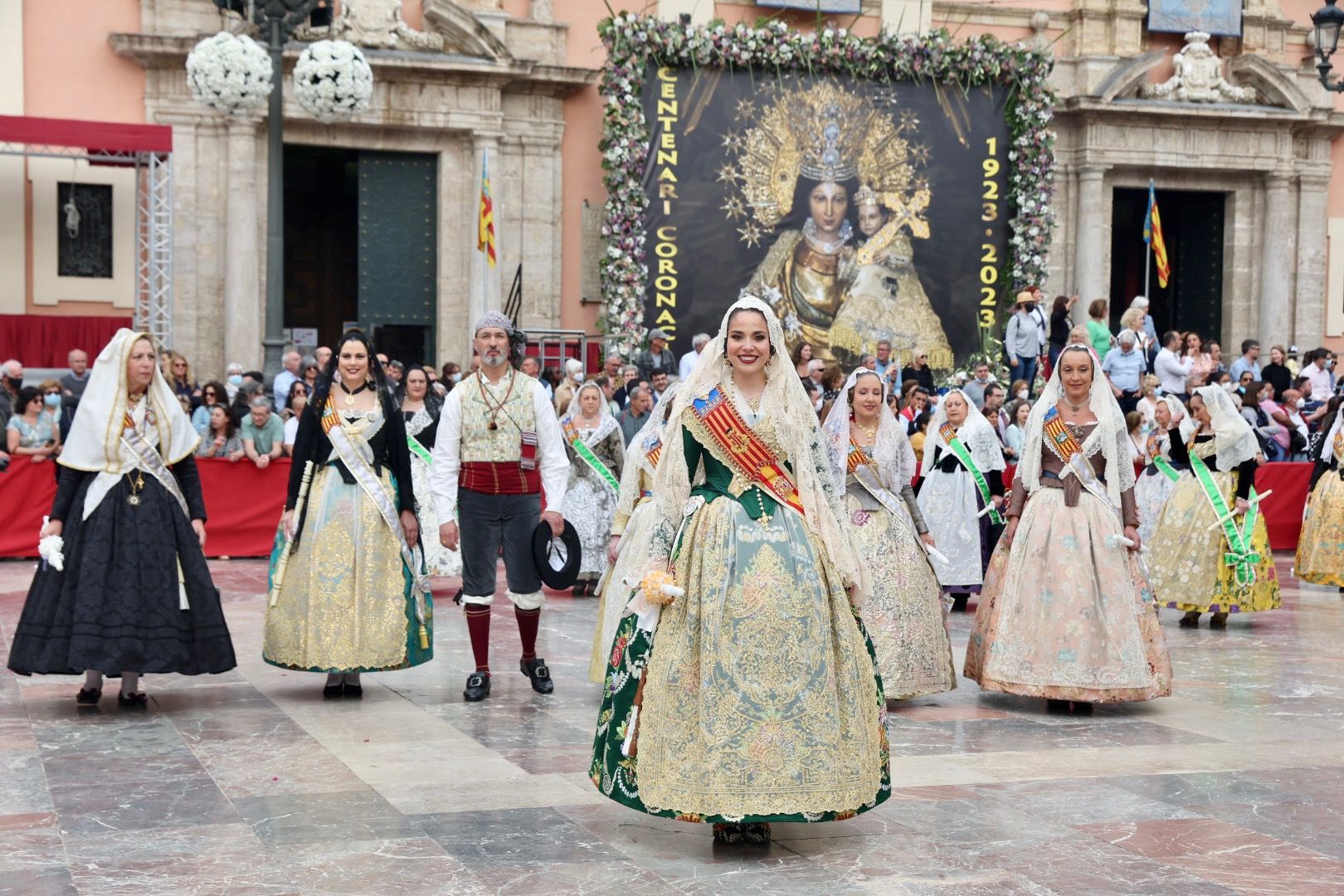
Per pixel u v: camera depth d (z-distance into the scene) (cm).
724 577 472
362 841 488
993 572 760
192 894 434
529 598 758
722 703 463
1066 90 2372
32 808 527
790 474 493
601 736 488
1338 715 727
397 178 2136
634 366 1819
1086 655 720
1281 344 2475
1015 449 1452
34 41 1959
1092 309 1888
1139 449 1281
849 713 474
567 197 2194
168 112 1989
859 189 2166
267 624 727
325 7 1644
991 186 2211
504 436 747
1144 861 475
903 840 495
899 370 2041
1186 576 1057
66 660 670
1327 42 1503
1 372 1534
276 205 1576
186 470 710
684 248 2105
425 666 834
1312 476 1422
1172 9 2392
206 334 2022
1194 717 720
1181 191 2484
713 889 443
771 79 2127
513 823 512
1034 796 557
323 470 727
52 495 1342
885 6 2294
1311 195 2491
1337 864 473
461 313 2144
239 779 570
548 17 2162
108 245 1997
